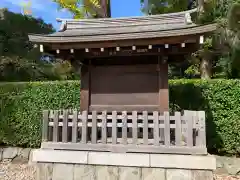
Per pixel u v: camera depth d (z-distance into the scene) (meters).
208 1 8.41
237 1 7.12
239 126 5.66
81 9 9.22
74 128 3.96
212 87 6.00
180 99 6.25
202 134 3.62
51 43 4.26
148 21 4.63
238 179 5.33
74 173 3.82
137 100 4.50
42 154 3.89
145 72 4.56
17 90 6.86
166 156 3.58
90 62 4.70
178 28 3.86
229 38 8.12
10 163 6.60
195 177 3.50
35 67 11.58
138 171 3.66
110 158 3.73
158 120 3.74
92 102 4.65
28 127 6.71
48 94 6.64
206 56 9.48
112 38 4.03
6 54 11.36
